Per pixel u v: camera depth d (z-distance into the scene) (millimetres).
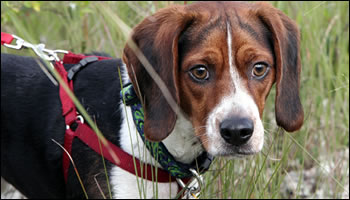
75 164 3184
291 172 5035
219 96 2787
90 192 3193
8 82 3359
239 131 2658
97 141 3096
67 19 5977
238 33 2875
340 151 5090
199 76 2842
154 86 2906
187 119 3014
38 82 3340
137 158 3088
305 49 5250
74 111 3160
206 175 3861
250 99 2781
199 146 3129
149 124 2916
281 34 2977
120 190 3121
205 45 2848
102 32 5547
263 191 3750
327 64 5199
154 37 2928
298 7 5258
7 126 3340
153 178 3023
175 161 3125
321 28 5512
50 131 3238
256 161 3857
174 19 2895
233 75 2836
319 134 5062
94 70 3295
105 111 3125
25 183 3496
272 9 3121
